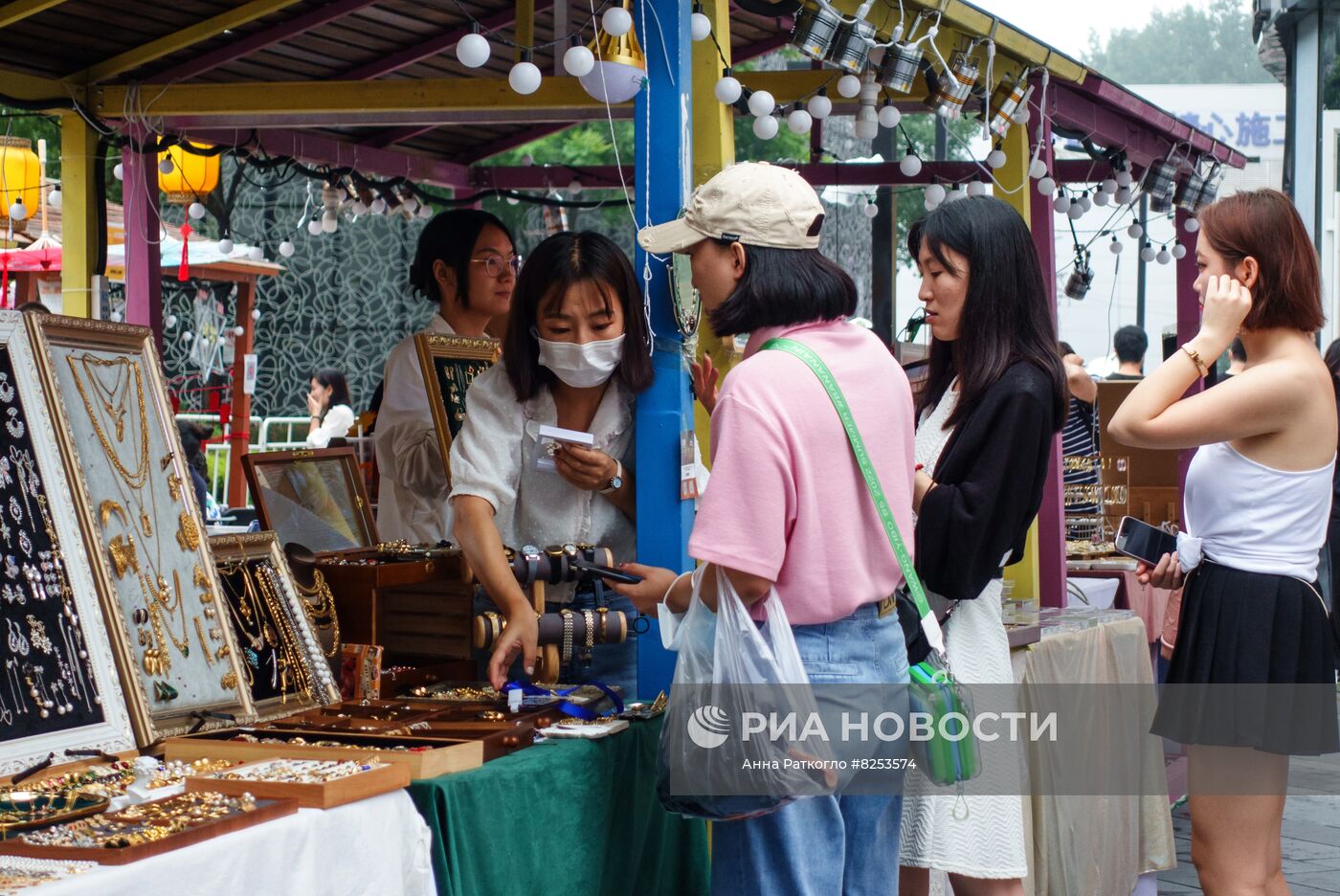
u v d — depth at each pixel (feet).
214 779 6.61
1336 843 18.94
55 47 17.29
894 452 7.66
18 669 6.91
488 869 7.29
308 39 18.48
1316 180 48.57
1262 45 53.98
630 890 8.66
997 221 9.04
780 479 7.13
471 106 17.11
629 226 51.75
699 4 11.00
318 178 21.16
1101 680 13.75
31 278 23.44
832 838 7.72
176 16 16.58
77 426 7.78
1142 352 25.93
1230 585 10.03
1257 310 9.98
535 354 9.23
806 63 42.45
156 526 8.09
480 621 8.98
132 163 19.04
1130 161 21.90
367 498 11.60
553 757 7.89
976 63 16.71
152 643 7.73
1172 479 22.52
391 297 53.31
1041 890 12.26
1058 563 16.84
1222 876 10.23
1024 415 8.73
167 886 5.57
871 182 21.89
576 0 17.83
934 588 8.92
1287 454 9.90
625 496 9.76
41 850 5.61
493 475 9.14
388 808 6.75
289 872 6.16
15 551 7.14
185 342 37.99
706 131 11.24
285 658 8.75
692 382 9.79
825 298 7.60
